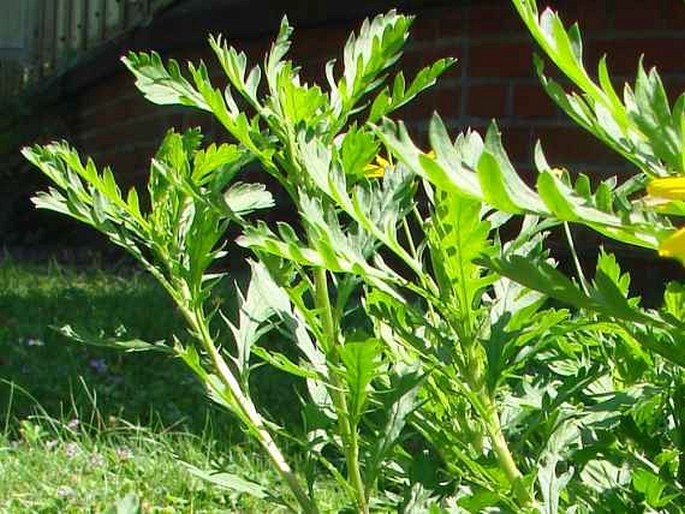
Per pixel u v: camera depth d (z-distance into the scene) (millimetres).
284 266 1437
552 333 1312
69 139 12078
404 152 908
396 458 1517
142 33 9617
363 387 1315
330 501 3348
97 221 1548
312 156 1127
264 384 4773
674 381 1428
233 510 3627
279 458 1480
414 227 6055
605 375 1504
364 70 1478
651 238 939
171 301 6492
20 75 14250
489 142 919
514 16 6027
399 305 1320
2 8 14273
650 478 1301
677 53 5406
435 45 6426
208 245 1521
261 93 7965
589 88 1027
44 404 4648
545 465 1414
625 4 5559
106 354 5426
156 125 9633
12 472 3850
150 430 4180
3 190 11961
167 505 3664
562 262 5652
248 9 8008
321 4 7246
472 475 1396
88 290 7016
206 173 1557
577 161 5766
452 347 1298
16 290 7148
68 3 12906
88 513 3523
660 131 1004
